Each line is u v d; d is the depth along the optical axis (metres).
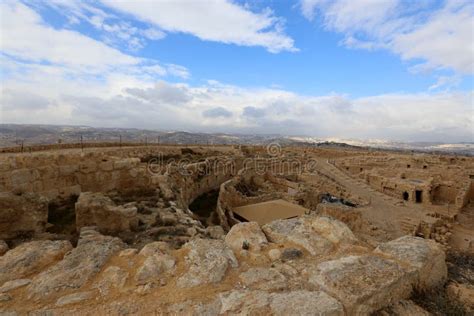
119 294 5.45
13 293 5.58
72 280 5.90
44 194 16.47
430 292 6.37
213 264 6.31
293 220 9.20
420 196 40.34
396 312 5.40
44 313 4.92
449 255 23.19
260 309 4.71
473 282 12.19
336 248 7.47
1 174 14.35
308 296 5.07
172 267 6.40
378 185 44.94
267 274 6.03
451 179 44.91
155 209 16.73
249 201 29.69
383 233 27.67
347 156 70.94
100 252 7.10
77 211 12.81
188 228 13.88
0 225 11.43
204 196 32.00
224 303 5.00
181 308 4.91
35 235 12.07
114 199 17.80
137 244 11.72
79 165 18.39
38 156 16.66
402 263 6.46
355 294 5.11
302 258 6.89
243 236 7.93
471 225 32.47
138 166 21.69
